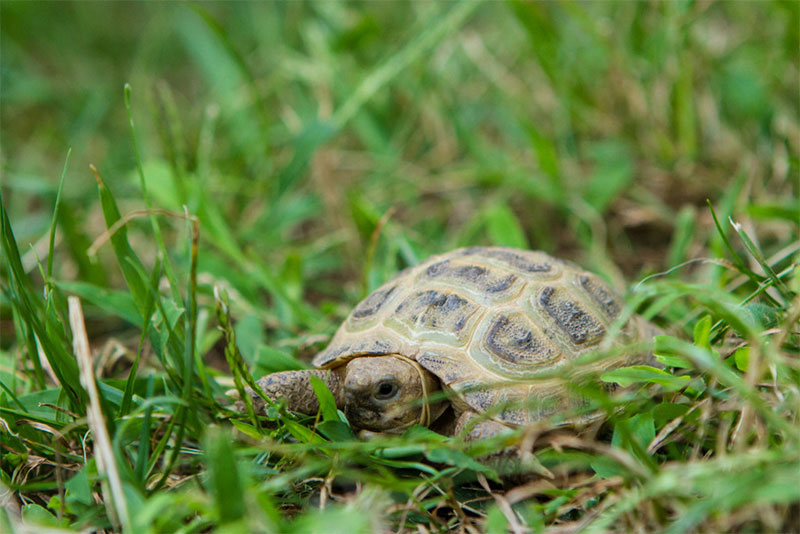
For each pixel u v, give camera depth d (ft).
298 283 9.11
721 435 4.92
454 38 13.69
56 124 15.56
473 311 6.27
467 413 5.85
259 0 17.08
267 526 4.40
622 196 11.31
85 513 5.11
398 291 6.78
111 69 18.02
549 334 6.22
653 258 10.41
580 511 5.26
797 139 10.40
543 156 10.73
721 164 11.13
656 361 6.59
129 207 11.74
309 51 14.53
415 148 13.19
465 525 5.16
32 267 10.05
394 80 13.19
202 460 5.67
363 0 15.72
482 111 13.78
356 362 6.05
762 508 4.39
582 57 12.55
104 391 5.99
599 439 6.05
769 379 5.57
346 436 5.74
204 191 10.13
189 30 15.02
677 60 10.91
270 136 12.65
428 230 11.47
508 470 5.38
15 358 6.82
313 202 11.69
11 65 16.63
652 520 4.66
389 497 5.24
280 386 6.00
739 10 12.07
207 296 8.89
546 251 10.93
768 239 9.53
